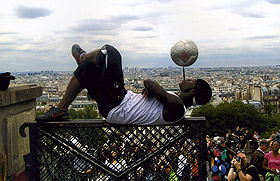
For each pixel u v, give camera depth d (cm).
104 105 444
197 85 464
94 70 451
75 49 473
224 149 945
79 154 457
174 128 458
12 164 537
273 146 807
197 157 454
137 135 458
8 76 508
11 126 537
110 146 460
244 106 7269
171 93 443
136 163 459
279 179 795
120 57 445
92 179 469
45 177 468
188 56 473
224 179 920
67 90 461
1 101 496
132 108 440
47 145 465
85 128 459
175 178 469
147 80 434
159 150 455
